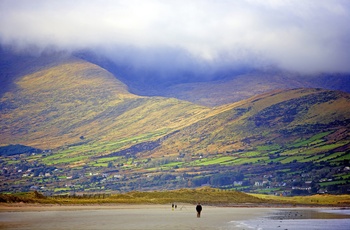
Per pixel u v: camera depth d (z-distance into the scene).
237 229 115.69
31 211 189.62
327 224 139.62
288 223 142.50
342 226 131.88
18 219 139.75
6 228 108.62
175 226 122.06
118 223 130.00
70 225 120.06
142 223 131.12
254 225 131.00
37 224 121.31
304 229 120.81
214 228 117.56
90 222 132.00
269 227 125.00
